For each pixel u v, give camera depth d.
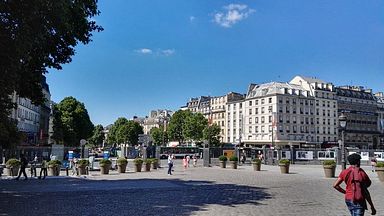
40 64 16.55
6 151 40.81
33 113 86.06
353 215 7.81
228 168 42.44
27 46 11.27
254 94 115.25
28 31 10.95
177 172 34.34
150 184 21.72
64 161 38.97
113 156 85.75
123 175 30.00
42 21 11.30
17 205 13.34
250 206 13.19
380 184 22.23
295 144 107.31
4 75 11.24
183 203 13.93
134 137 136.75
